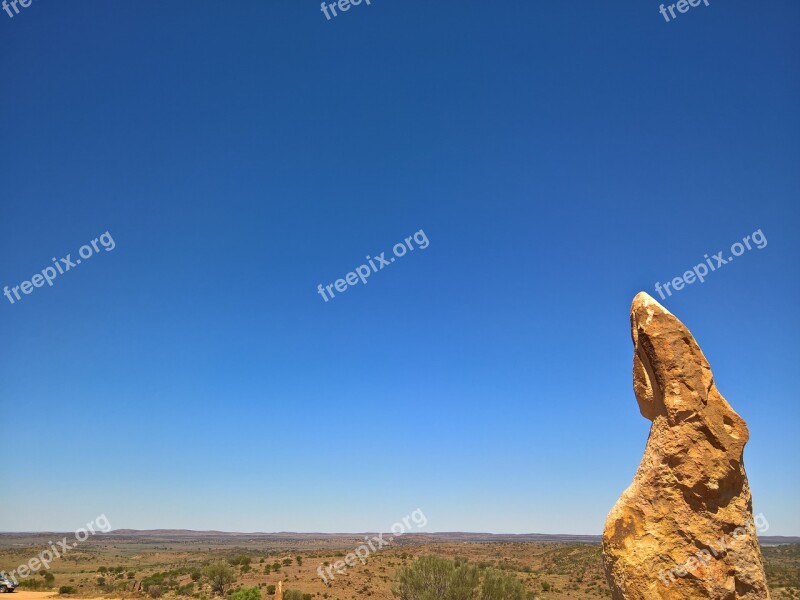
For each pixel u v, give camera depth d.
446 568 50.31
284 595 62.19
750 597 10.58
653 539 10.88
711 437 10.96
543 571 91.06
